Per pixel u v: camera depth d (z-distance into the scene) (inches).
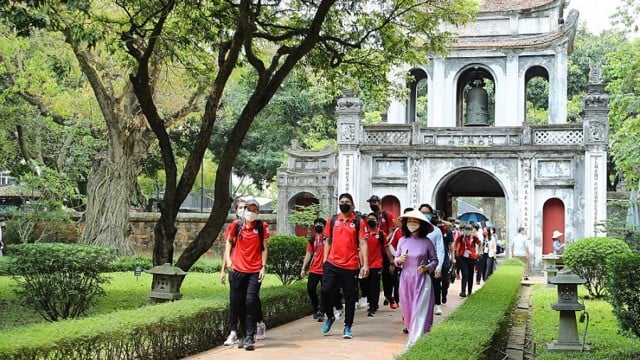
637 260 404.5
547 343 449.1
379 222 569.0
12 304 625.0
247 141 1729.8
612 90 1093.8
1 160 1371.8
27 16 484.1
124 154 1107.9
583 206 1079.6
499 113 1192.2
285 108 1723.7
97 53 1066.1
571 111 1739.7
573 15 1173.7
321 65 725.9
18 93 1120.2
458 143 1131.3
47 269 492.7
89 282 538.9
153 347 373.7
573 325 431.5
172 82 1135.6
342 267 454.6
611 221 1045.8
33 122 1268.5
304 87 772.0
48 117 1167.0
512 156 1112.8
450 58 1212.5
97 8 802.2
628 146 990.4
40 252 493.7
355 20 697.6
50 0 508.4
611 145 1178.6
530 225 1099.3
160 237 573.0
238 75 1107.9
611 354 405.1
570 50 1286.9
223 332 443.8
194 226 1344.7
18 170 1408.7
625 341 453.4
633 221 1291.8
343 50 719.7
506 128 1115.9
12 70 1061.8
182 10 614.2
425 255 403.5
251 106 583.5
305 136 1726.1
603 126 1067.3
